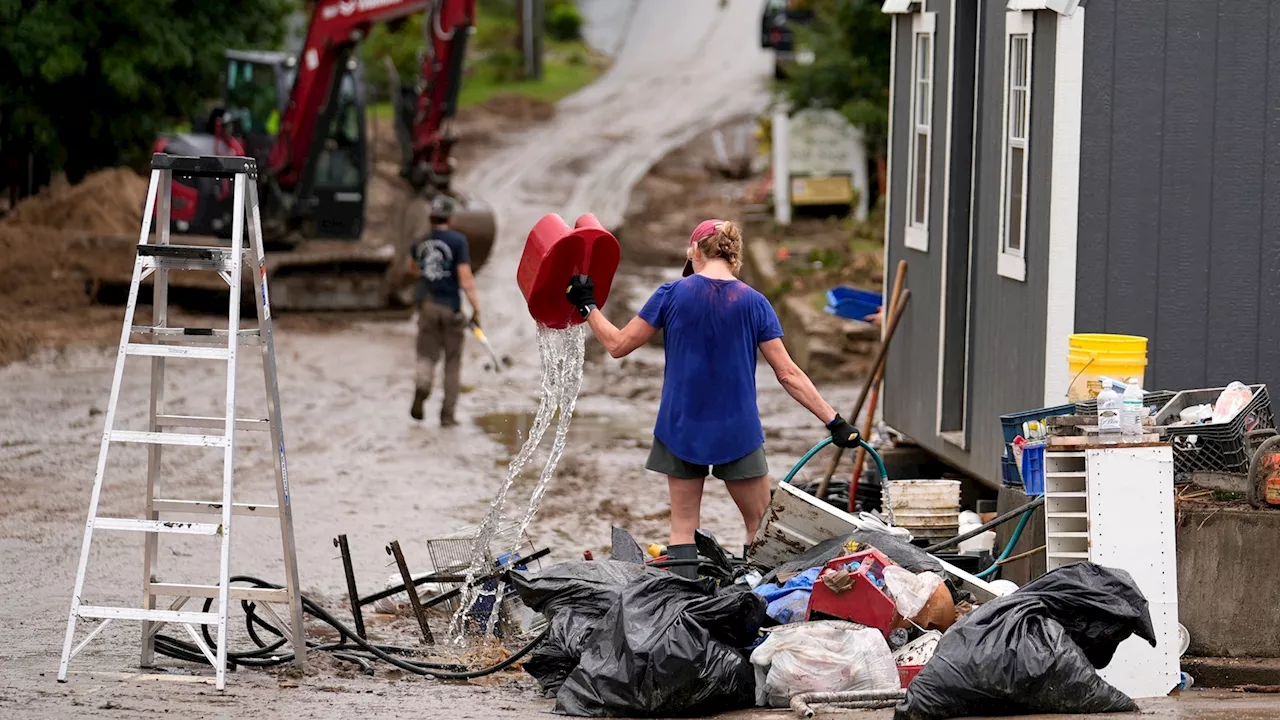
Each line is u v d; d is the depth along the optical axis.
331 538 19.55
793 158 50.00
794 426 28.56
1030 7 15.83
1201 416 14.46
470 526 17.61
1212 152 15.61
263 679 12.89
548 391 15.41
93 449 25.42
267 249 44.09
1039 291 16.03
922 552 13.45
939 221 19.30
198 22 52.22
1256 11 15.48
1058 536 13.20
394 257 43.22
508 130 88.94
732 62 115.56
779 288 39.12
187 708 11.49
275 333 40.06
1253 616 13.27
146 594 13.05
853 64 48.88
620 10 148.75
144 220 12.48
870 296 22.67
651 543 19.31
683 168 74.56
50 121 50.09
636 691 11.47
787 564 13.79
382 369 35.31
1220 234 15.69
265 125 47.09
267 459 25.06
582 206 65.19
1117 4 15.41
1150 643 11.64
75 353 35.94
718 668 11.55
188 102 53.03
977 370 17.98
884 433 22.70
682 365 14.54
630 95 103.44
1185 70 15.53
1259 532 13.20
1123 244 15.64
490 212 46.28
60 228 46.31
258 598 13.12
